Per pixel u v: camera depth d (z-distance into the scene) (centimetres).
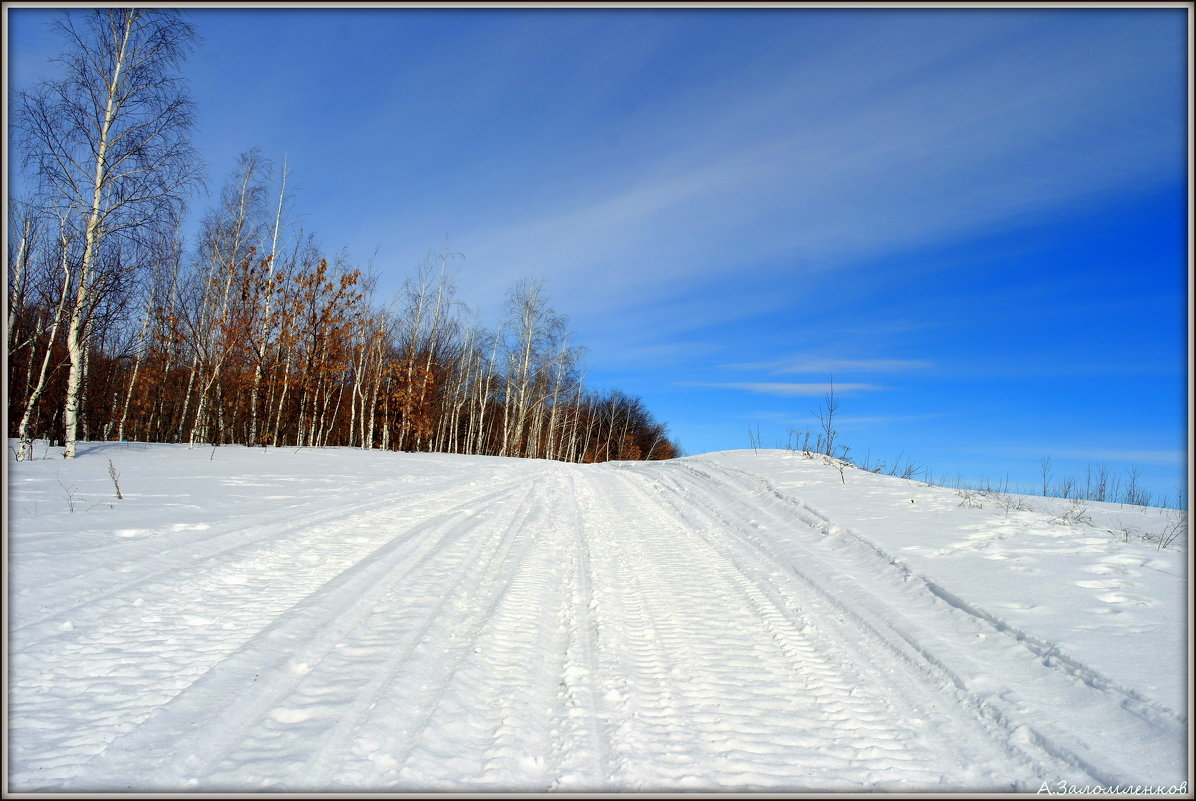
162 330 2598
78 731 303
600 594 588
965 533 747
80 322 1544
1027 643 430
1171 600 502
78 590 487
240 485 1163
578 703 363
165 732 305
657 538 877
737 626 507
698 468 1666
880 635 480
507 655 430
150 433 3416
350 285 2839
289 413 3097
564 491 1435
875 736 335
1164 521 925
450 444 4519
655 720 347
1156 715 325
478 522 927
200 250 2559
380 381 3453
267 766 280
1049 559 625
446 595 548
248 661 389
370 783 271
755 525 934
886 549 690
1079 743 315
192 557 606
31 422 1478
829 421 1705
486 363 4519
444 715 337
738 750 317
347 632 454
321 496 1080
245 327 2359
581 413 6531
